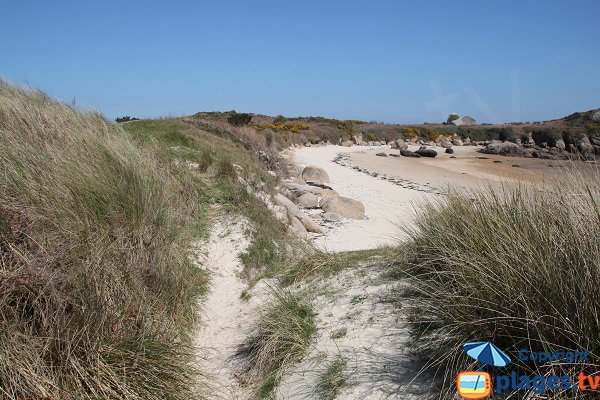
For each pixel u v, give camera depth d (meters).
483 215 4.30
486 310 3.26
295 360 4.05
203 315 5.59
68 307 3.89
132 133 10.39
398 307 4.30
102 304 4.02
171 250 6.09
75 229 4.68
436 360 3.25
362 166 30.20
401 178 23.77
